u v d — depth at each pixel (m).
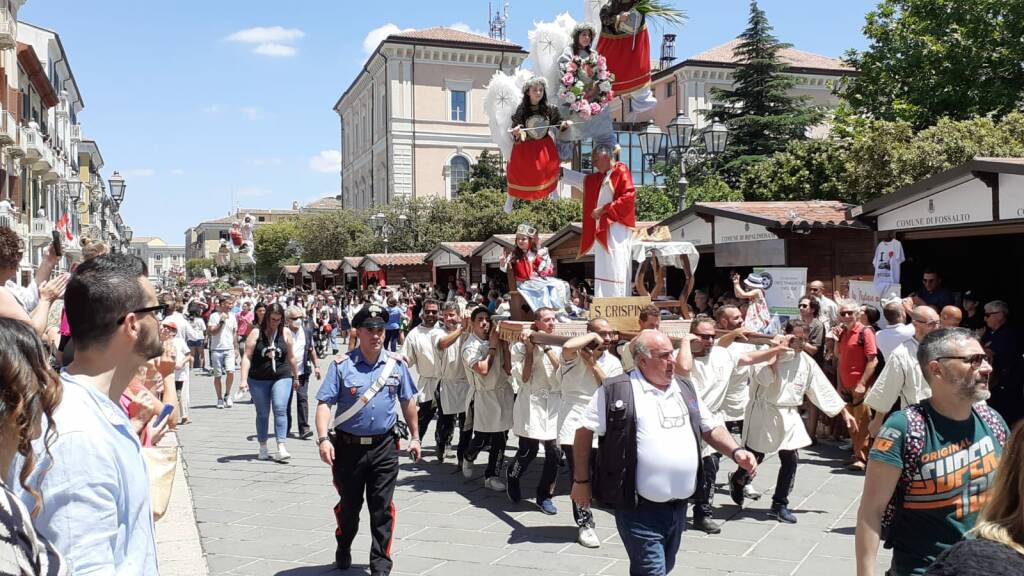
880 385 6.48
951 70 21.98
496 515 7.33
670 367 4.32
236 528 6.87
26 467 1.96
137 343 2.40
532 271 8.71
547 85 8.63
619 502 4.19
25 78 34.09
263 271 67.25
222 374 14.47
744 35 34.12
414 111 54.19
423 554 6.19
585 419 4.37
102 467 2.09
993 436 3.31
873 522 3.25
